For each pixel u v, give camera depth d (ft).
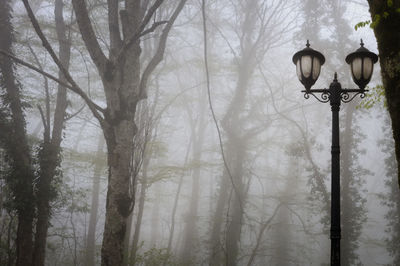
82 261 65.41
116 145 25.38
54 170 41.34
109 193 25.09
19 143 39.78
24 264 37.55
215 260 59.16
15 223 46.91
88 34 25.35
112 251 23.90
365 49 15.84
